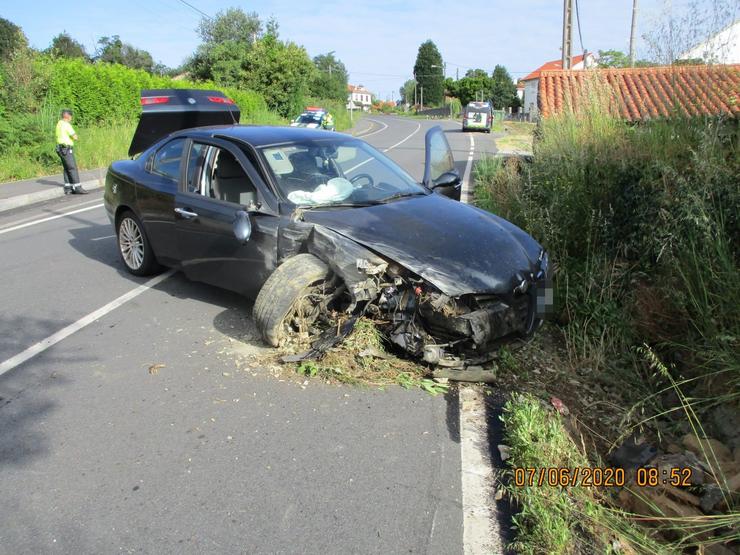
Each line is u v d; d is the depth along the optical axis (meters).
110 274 6.89
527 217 6.50
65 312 5.68
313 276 4.39
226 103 8.51
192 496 3.11
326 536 2.82
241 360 4.61
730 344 3.85
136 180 6.30
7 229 9.71
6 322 5.45
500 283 4.29
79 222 10.24
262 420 3.81
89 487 3.18
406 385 4.21
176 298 6.02
